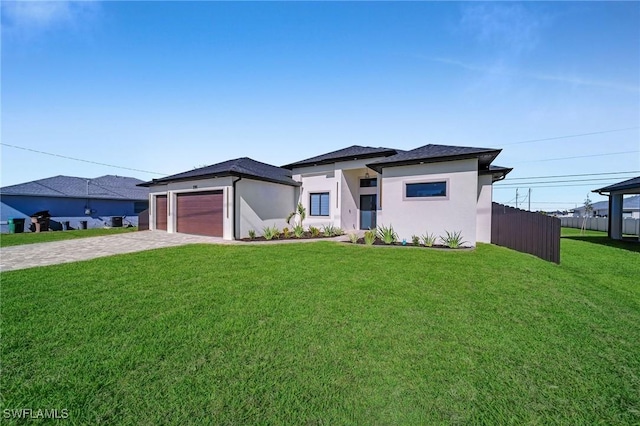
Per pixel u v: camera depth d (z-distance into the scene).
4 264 7.87
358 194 18.36
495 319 4.15
